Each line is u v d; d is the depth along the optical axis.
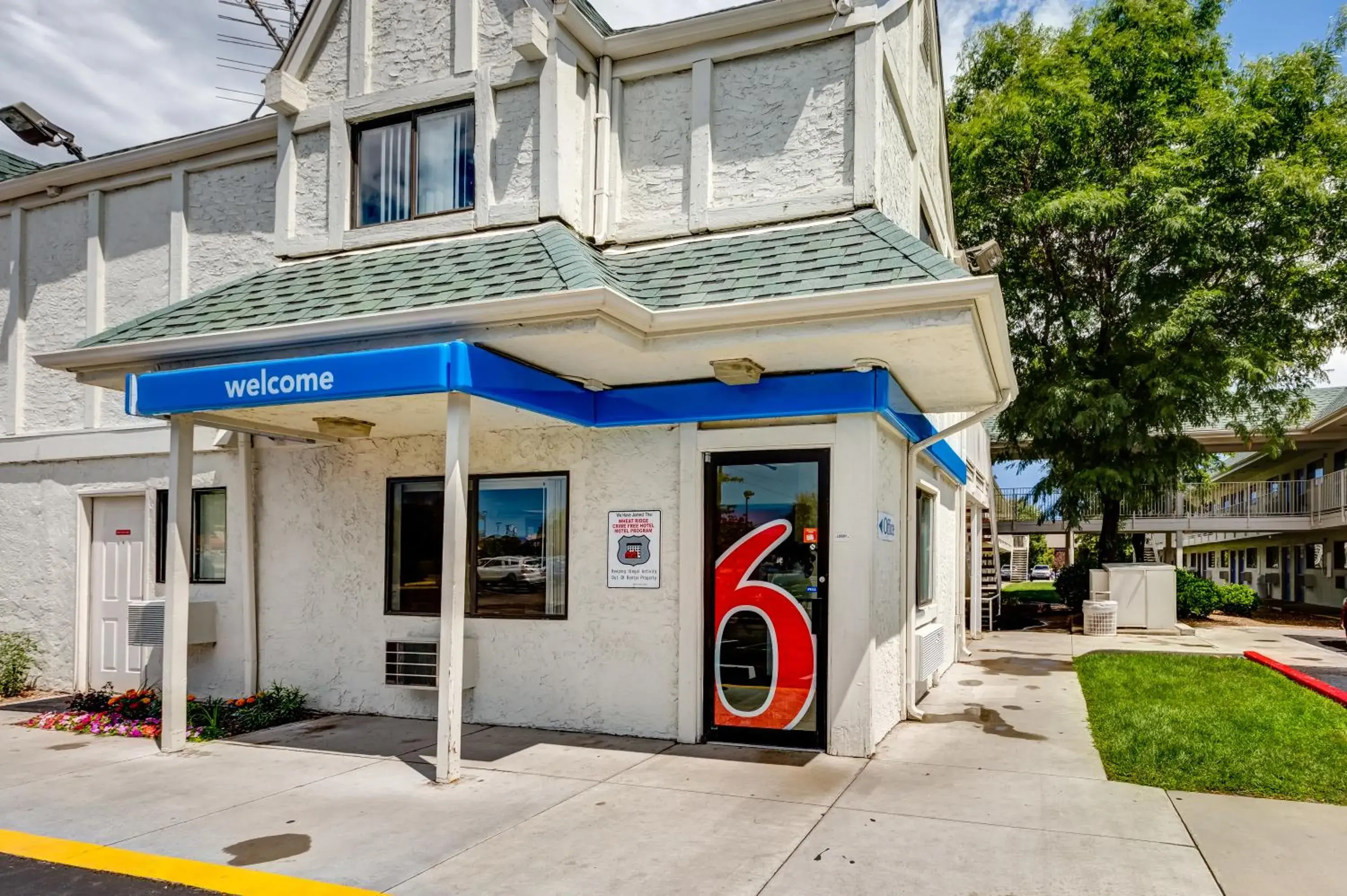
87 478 10.64
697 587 7.53
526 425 8.14
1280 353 18.70
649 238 8.19
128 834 5.39
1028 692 10.21
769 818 5.54
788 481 7.42
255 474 9.41
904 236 6.67
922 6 11.04
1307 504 26.33
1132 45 18.91
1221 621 21.06
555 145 8.00
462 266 7.21
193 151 10.30
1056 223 17.84
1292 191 17.08
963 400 8.66
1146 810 5.66
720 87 8.20
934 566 11.14
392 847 5.12
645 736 7.68
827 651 7.19
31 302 11.41
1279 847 5.00
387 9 9.02
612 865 4.81
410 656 8.31
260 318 7.30
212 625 9.48
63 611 10.65
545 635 8.09
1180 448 19.25
